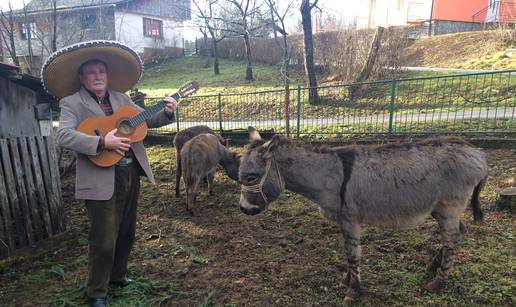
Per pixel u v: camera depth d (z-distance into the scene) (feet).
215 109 46.70
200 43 99.25
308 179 10.99
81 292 11.61
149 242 15.81
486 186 18.30
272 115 37.58
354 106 38.78
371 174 10.55
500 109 30.27
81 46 9.73
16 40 56.29
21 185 14.43
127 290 11.64
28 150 14.79
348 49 49.08
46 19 50.62
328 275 12.41
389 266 12.64
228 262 13.70
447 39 59.31
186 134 23.49
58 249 15.05
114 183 10.24
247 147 11.36
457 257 12.78
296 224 16.69
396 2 76.64
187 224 17.74
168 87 65.98
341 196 10.74
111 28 80.43
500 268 11.98
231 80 65.46
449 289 11.14
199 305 10.94
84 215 19.17
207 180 23.17
